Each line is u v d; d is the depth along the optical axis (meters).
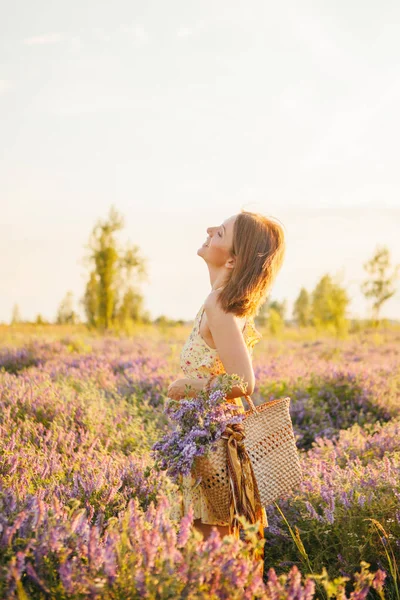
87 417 5.63
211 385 3.02
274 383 8.51
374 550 3.53
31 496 2.85
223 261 3.33
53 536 2.38
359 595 2.54
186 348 3.21
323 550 3.67
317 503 3.99
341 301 22.17
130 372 9.04
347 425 7.26
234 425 3.01
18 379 6.94
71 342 13.14
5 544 2.43
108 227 24.44
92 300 24.36
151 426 5.80
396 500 3.72
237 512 2.92
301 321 33.44
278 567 3.72
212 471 2.96
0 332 16.38
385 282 25.53
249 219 3.19
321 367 9.57
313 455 5.35
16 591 2.29
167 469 3.02
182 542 2.38
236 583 2.29
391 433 5.66
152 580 2.22
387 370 10.32
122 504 3.59
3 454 3.91
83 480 3.65
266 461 3.06
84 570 2.36
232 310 3.03
